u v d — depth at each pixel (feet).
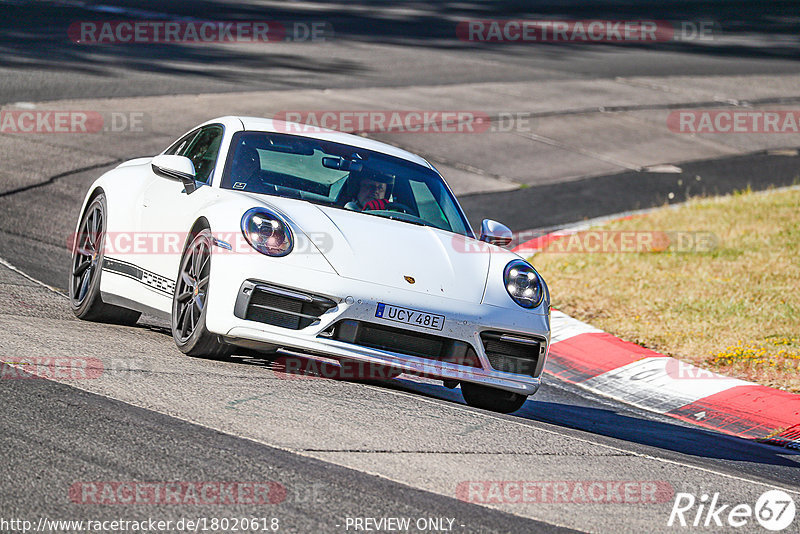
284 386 65.87
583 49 356.18
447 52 317.63
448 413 66.54
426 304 67.67
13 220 119.44
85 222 87.71
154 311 77.30
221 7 348.79
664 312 115.03
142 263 77.82
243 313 65.77
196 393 60.44
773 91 306.76
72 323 79.77
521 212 168.45
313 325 65.98
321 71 258.57
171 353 71.46
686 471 62.54
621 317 113.50
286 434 54.90
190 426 53.83
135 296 78.54
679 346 104.47
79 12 297.12
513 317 70.54
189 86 216.54
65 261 106.52
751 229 155.02
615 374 98.53
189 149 85.81
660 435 78.54
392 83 256.52
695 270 132.26
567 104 258.78
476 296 70.23
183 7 334.85
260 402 60.49
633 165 214.07
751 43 408.05
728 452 75.51
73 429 50.90
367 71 268.41
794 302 118.32
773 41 418.10
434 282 69.56
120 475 45.78
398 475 51.11
